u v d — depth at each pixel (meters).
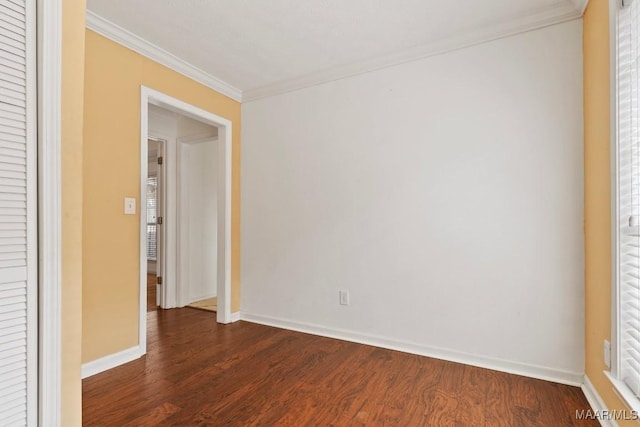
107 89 2.17
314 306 2.86
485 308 2.17
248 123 3.27
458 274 2.26
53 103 1.07
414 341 2.41
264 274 3.14
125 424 1.55
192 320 3.27
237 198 3.29
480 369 2.13
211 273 4.33
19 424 0.98
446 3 1.92
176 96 2.64
